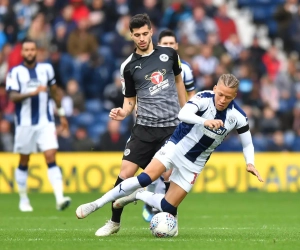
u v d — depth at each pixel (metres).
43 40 74.31
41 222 37.94
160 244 25.89
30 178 62.06
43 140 44.81
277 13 81.56
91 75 73.31
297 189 64.12
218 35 78.62
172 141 28.27
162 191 36.78
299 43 80.62
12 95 44.41
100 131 70.62
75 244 25.92
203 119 26.77
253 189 63.75
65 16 75.69
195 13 76.62
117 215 29.44
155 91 30.31
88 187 62.03
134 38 30.09
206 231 32.72
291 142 71.12
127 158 30.38
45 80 45.22
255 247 25.19
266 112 70.06
